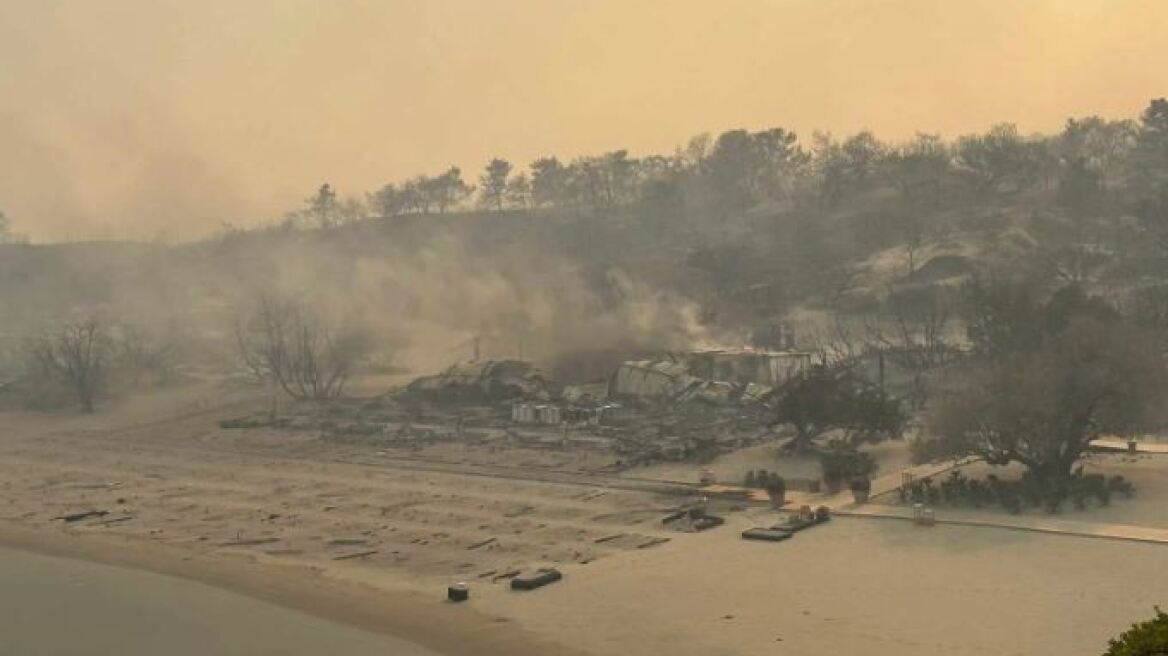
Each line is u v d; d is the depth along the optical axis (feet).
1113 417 154.71
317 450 237.25
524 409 251.80
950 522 143.33
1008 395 154.10
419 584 132.46
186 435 270.67
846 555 132.26
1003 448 156.46
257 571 143.02
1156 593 111.14
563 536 151.12
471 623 116.37
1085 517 141.79
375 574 138.31
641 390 266.98
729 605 115.85
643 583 125.80
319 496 188.55
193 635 119.14
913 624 106.63
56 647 117.08
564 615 116.37
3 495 204.33
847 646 102.12
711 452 202.69
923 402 232.94
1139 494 152.15
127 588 138.51
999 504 149.79
